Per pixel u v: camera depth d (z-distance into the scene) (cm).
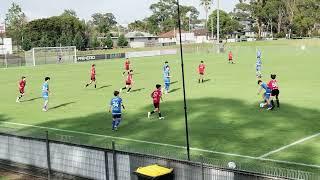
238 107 2423
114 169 1206
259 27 15750
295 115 2148
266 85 2334
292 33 15650
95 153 1251
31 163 1423
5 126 2159
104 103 2778
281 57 6644
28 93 3444
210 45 9856
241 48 9506
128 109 2494
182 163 1080
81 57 7062
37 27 11800
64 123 2197
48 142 1357
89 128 2048
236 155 1491
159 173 1048
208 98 2778
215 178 1027
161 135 1842
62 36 11169
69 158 1312
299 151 1516
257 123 1997
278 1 15062
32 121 2281
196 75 4272
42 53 6700
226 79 3834
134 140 1772
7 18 13800
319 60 5791
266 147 1581
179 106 2530
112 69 5394
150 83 3762
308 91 2925
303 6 15488
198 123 2050
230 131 1859
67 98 3052
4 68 6075
